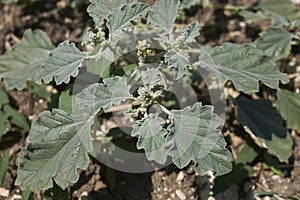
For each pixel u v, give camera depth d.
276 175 0.48
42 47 0.45
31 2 0.56
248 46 0.42
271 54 0.49
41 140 0.39
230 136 0.49
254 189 0.47
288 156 0.45
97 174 0.47
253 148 0.48
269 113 0.47
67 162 0.39
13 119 0.48
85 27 0.54
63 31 0.55
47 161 0.39
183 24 0.56
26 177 0.39
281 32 0.50
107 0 0.41
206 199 0.46
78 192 0.46
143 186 0.47
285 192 0.47
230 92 0.51
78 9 0.56
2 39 0.55
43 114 0.39
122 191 0.46
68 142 0.39
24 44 0.45
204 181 0.47
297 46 0.54
